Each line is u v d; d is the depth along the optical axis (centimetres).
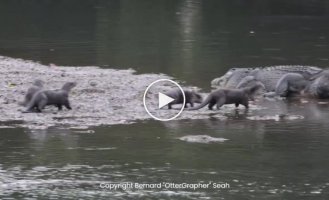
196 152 4631
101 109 5922
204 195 3794
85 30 12419
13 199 3712
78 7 16700
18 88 6688
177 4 17425
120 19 14325
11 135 5012
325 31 12419
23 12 15550
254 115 5916
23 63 8512
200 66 8550
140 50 9975
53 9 16212
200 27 13025
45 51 9769
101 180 4034
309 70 7256
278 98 6994
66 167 4262
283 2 17675
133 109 5988
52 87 6812
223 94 6169
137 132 5178
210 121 5631
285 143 4891
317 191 3862
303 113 6062
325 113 6062
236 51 9944
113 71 8019
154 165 4331
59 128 5262
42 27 12800
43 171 4188
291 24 13550
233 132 5225
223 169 4259
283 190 3866
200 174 4153
